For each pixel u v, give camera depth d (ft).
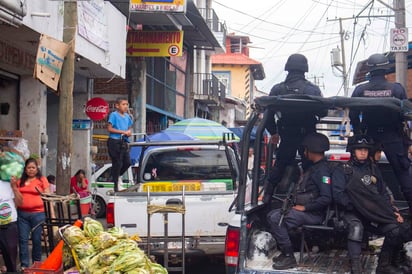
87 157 57.26
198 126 58.75
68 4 30.60
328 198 20.26
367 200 19.95
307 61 23.81
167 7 54.49
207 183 32.45
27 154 37.24
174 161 34.96
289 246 20.53
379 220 19.98
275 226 20.62
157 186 31.78
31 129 44.96
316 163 20.99
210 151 34.76
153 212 24.89
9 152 29.71
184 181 34.65
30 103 44.91
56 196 26.84
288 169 24.62
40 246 30.17
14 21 30.25
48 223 26.99
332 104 20.39
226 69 177.27
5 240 28.12
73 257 19.11
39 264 21.63
